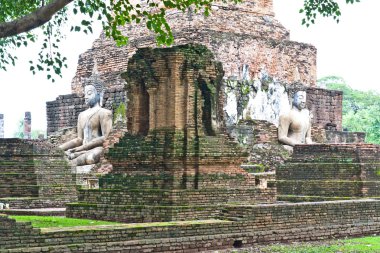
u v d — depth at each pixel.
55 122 56.69
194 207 27.47
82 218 29.44
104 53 55.94
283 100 52.19
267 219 27.03
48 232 22.19
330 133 53.59
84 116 49.06
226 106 49.06
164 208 27.27
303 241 27.78
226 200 28.86
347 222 29.59
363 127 92.81
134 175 29.38
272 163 47.25
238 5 53.16
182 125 28.91
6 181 37.94
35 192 37.81
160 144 28.88
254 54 52.31
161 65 29.19
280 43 54.28
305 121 49.84
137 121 30.17
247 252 24.69
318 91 56.19
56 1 22.94
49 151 39.38
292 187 38.78
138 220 27.80
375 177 37.34
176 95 28.86
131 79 30.25
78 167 47.38
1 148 38.62
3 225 21.50
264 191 30.14
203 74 29.36
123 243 23.33
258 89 50.81
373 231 30.31
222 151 29.27
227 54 50.59
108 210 28.72
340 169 37.66
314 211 28.50
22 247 21.67
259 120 49.31
